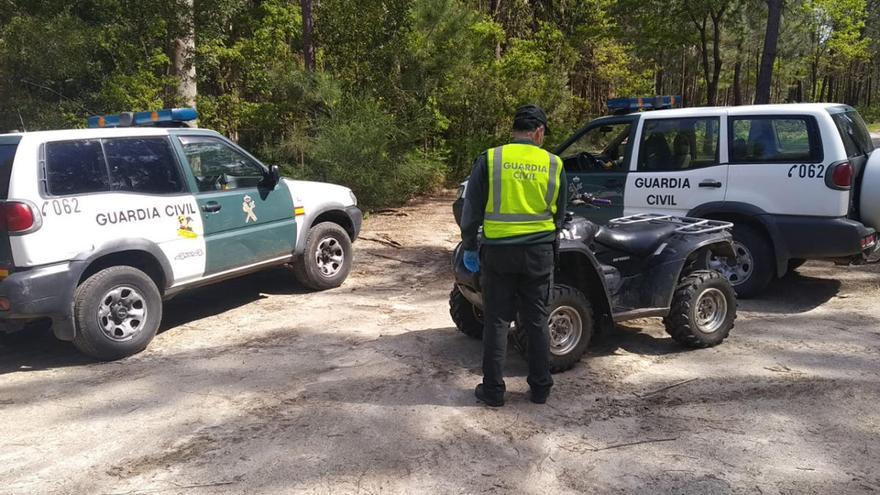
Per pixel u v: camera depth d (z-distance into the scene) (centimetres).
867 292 685
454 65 1476
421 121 1399
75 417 443
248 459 379
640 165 705
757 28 2134
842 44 3581
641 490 340
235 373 514
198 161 629
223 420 432
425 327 613
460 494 339
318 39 1414
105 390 487
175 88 1155
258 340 591
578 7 1986
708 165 664
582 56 2130
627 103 735
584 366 507
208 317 666
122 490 351
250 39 1479
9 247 499
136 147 580
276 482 354
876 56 4881
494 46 1809
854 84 5744
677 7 1449
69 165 532
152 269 589
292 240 709
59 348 593
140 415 443
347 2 1341
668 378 481
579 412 430
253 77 1438
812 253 621
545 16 2039
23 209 494
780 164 625
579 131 760
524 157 414
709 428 404
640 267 533
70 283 516
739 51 2356
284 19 1458
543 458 373
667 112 692
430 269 845
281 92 1330
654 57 2283
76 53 1067
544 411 432
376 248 968
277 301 716
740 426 405
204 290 771
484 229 421
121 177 562
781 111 630
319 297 730
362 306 689
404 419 425
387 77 1407
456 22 1439
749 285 652
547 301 431
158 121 634
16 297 492
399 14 1355
